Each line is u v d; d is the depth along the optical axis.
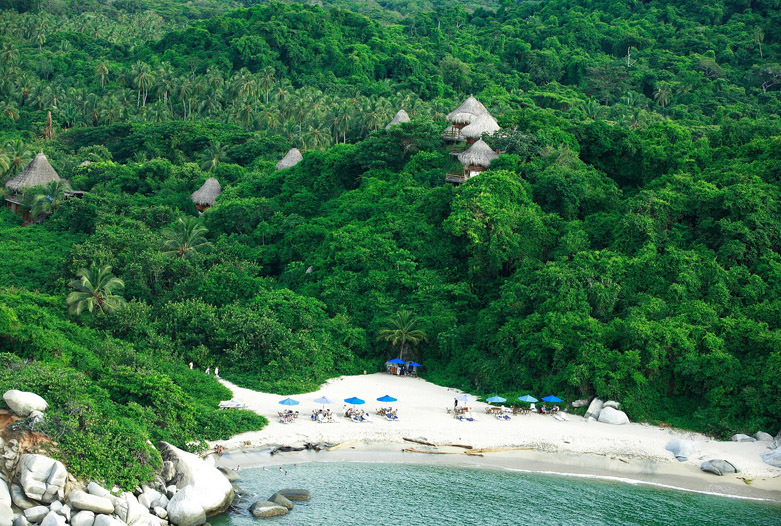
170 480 41.97
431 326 69.62
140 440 42.09
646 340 58.78
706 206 73.06
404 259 77.69
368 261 77.75
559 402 58.47
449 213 82.81
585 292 64.75
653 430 55.56
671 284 65.25
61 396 42.72
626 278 66.69
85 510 37.41
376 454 50.41
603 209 84.44
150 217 100.06
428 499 44.03
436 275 75.88
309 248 87.00
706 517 42.59
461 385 64.69
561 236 77.88
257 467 47.28
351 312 74.19
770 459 50.06
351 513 42.03
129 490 39.72
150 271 81.44
